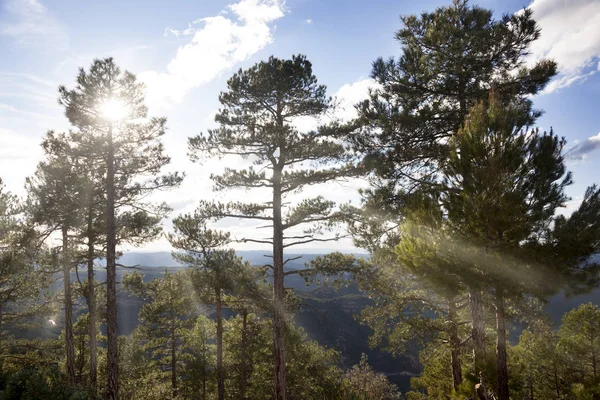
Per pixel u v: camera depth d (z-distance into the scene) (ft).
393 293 43.98
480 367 30.22
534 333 62.03
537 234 25.04
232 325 79.36
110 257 50.44
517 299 25.67
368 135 41.83
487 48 37.17
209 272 53.36
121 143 51.90
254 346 74.54
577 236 23.71
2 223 49.03
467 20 37.70
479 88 38.17
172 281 74.23
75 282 60.34
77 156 51.83
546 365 59.26
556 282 24.35
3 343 53.93
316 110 48.29
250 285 48.96
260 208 47.03
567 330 57.98
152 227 58.13
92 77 51.78
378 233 42.16
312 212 46.39
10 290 48.83
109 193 51.60
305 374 75.72
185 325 83.46
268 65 45.70
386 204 40.50
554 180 25.31
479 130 26.43
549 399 57.57
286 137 44.06
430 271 26.50
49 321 59.62
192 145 46.34
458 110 38.06
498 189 24.39
